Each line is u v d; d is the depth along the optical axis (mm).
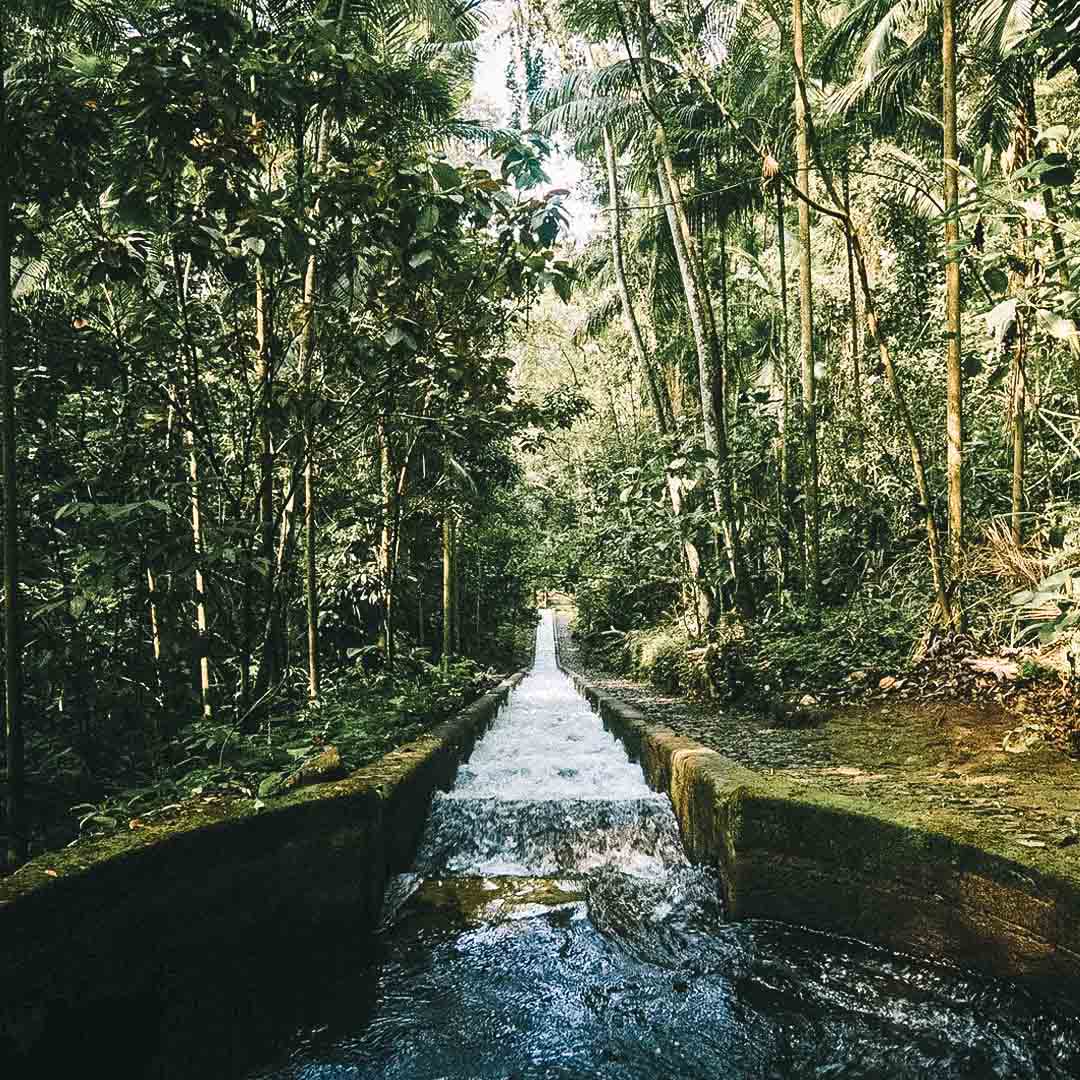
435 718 7301
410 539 10133
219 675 5965
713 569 9555
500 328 5840
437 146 8938
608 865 4949
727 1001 3318
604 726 8914
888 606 7891
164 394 4699
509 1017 3328
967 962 3029
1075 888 2623
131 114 4035
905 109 9148
